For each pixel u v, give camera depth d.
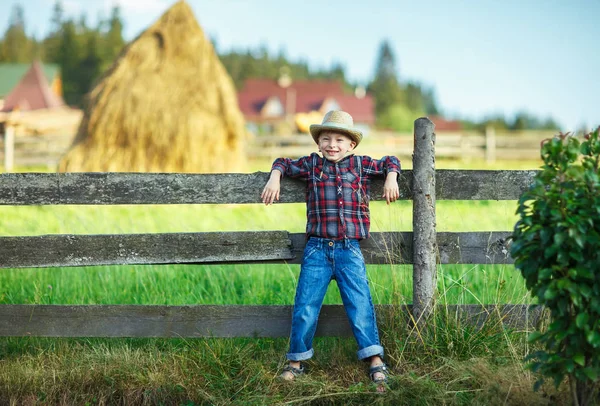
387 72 107.56
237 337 4.57
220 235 4.48
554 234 3.20
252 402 3.94
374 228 7.62
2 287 5.74
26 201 4.45
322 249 4.23
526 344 4.29
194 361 4.36
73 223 8.46
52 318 4.52
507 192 4.58
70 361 4.43
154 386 4.16
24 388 4.18
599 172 3.36
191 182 4.48
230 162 13.82
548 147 3.31
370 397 3.94
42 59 89.62
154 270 6.09
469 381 4.04
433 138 4.43
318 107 72.19
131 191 4.47
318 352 4.52
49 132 28.95
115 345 4.68
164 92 13.71
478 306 4.58
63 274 6.08
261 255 4.50
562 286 3.15
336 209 4.24
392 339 4.39
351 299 4.18
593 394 3.46
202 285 5.75
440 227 7.84
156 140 13.35
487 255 4.58
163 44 14.27
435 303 4.43
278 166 4.38
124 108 13.43
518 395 3.78
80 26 87.25
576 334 3.25
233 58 107.25
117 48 84.38
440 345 4.34
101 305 4.53
